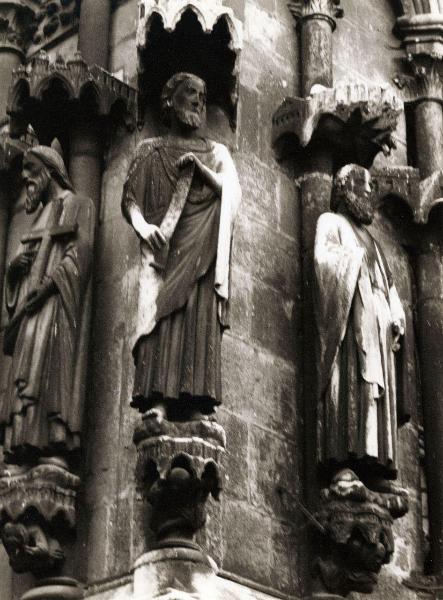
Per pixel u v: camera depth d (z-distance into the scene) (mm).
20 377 15594
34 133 17656
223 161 16125
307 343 16875
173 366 15047
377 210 18641
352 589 16094
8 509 15352
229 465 15836
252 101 17797
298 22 18766
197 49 16891
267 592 15625
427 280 18594
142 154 16109
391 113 17641
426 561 17375
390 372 16328
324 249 16531
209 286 15367
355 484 15883
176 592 14422
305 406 16641
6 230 18609
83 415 15711
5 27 19812
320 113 17531
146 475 14898
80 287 16016
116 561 15227
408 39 19812
